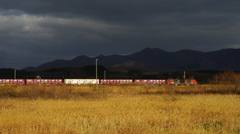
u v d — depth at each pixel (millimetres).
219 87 71438
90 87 76125
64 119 23109
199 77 181125
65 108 31250
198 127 19984
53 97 45375
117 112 27562
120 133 18547
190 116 25094
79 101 38719
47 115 25406
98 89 66562
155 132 18641
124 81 109438
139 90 66625
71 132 18625
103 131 18875
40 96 45250
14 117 24297
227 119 23438
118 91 63594
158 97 45406
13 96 46594
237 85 71875
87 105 33750
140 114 25734
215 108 30406
